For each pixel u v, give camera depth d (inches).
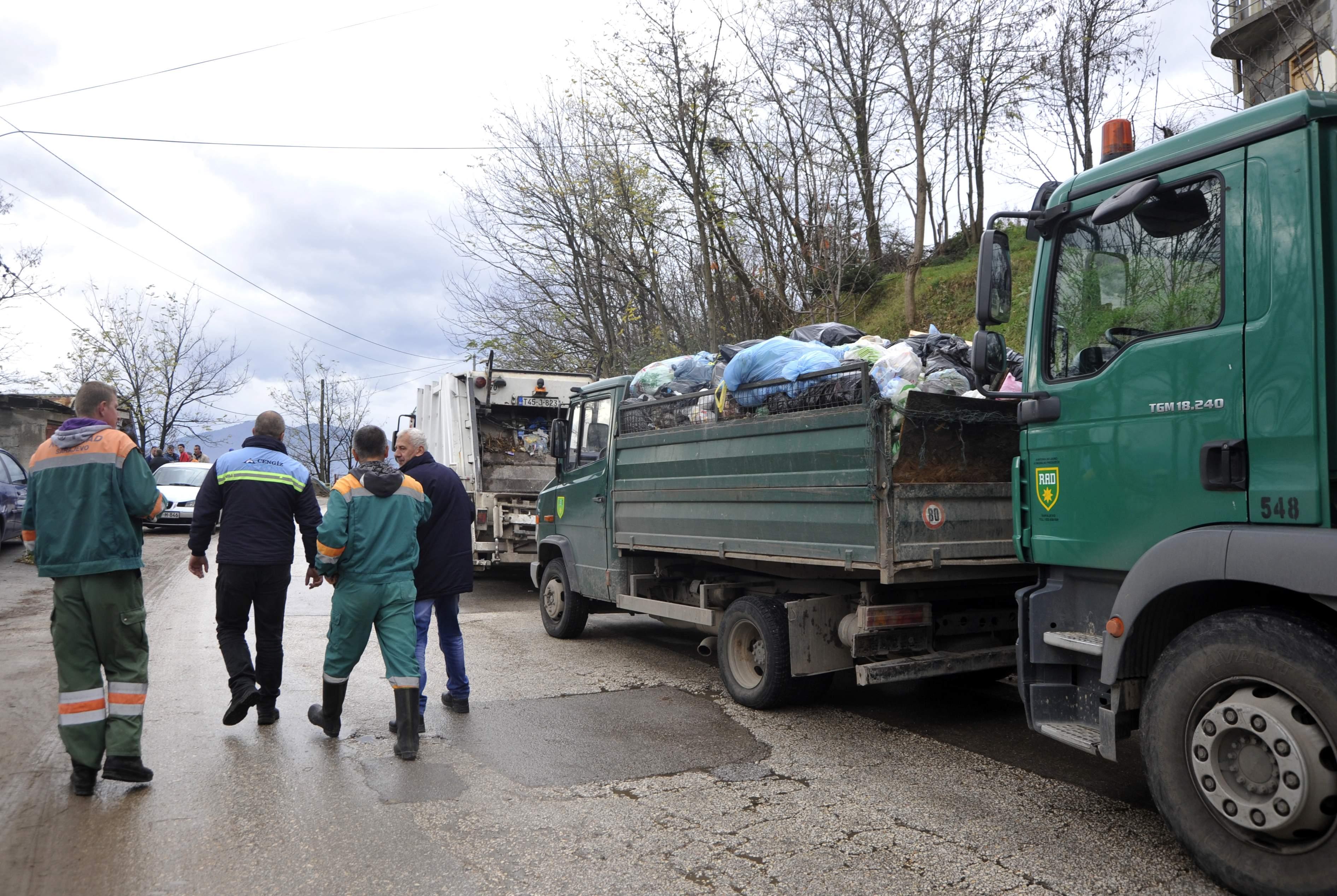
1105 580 159.8
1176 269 146.3
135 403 1280.8
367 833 158.6
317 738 215.2
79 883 139.1
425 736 219.6
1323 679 120.4
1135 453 150.3
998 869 143.9
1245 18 485.7
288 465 225.0
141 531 185.2
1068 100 702.5
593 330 829.8
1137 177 152.6
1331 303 127.1
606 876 142.6
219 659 300.8
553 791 180.4
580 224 796.6
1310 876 122.1
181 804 171.8
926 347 233.5
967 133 820.0
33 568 533.0
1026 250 717.9
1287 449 129.3
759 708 242.8
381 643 205.0
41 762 196.4
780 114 658.2
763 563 252.5
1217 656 132.6
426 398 568.4
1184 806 137.4
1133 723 152.3
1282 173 131.9
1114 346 155.8
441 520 231.9
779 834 158.9
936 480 208.2
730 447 249.8
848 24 680.4
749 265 689.6
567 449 345.7
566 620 344.5
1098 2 689.6
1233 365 136.2
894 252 869.2
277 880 140.3
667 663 305.9
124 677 179.2
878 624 218.8
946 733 222.4
